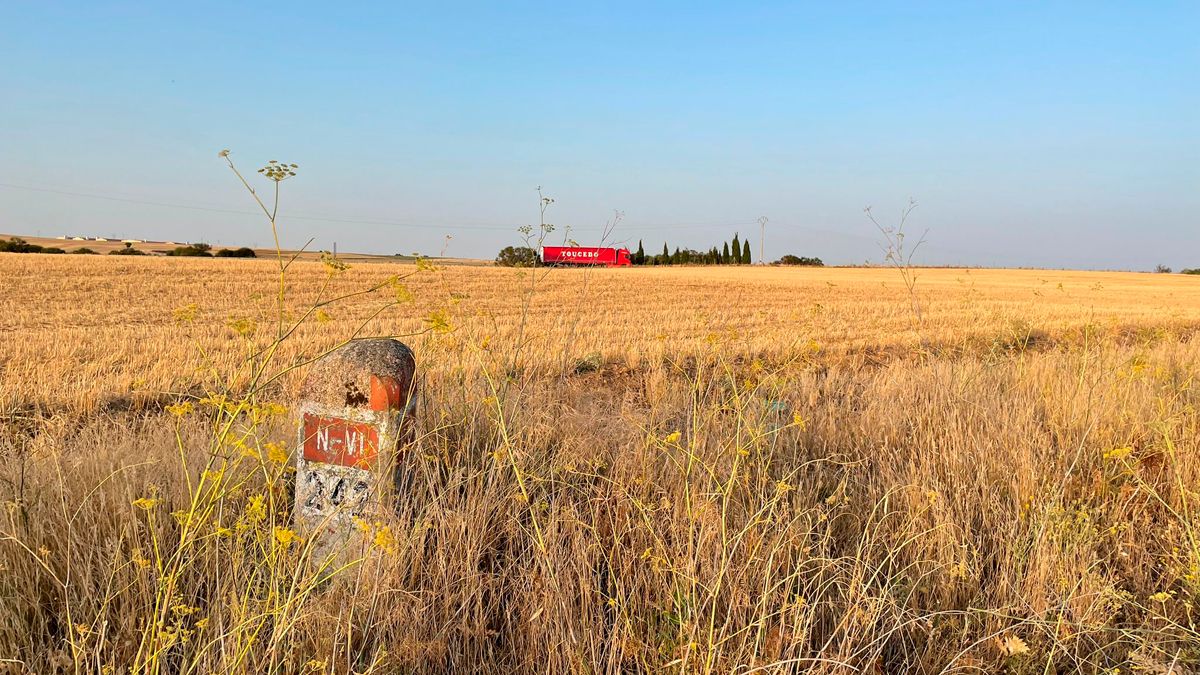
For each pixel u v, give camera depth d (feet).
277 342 10.19
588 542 11.75
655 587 10.77
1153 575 12.54
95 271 110.52
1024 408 20.76
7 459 14.71
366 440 11.57
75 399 26.96
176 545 11.14
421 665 9.43
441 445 14.69
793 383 25.18
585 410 21.49
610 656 9.52
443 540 11.43
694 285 134.92
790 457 16.65
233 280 108.06
